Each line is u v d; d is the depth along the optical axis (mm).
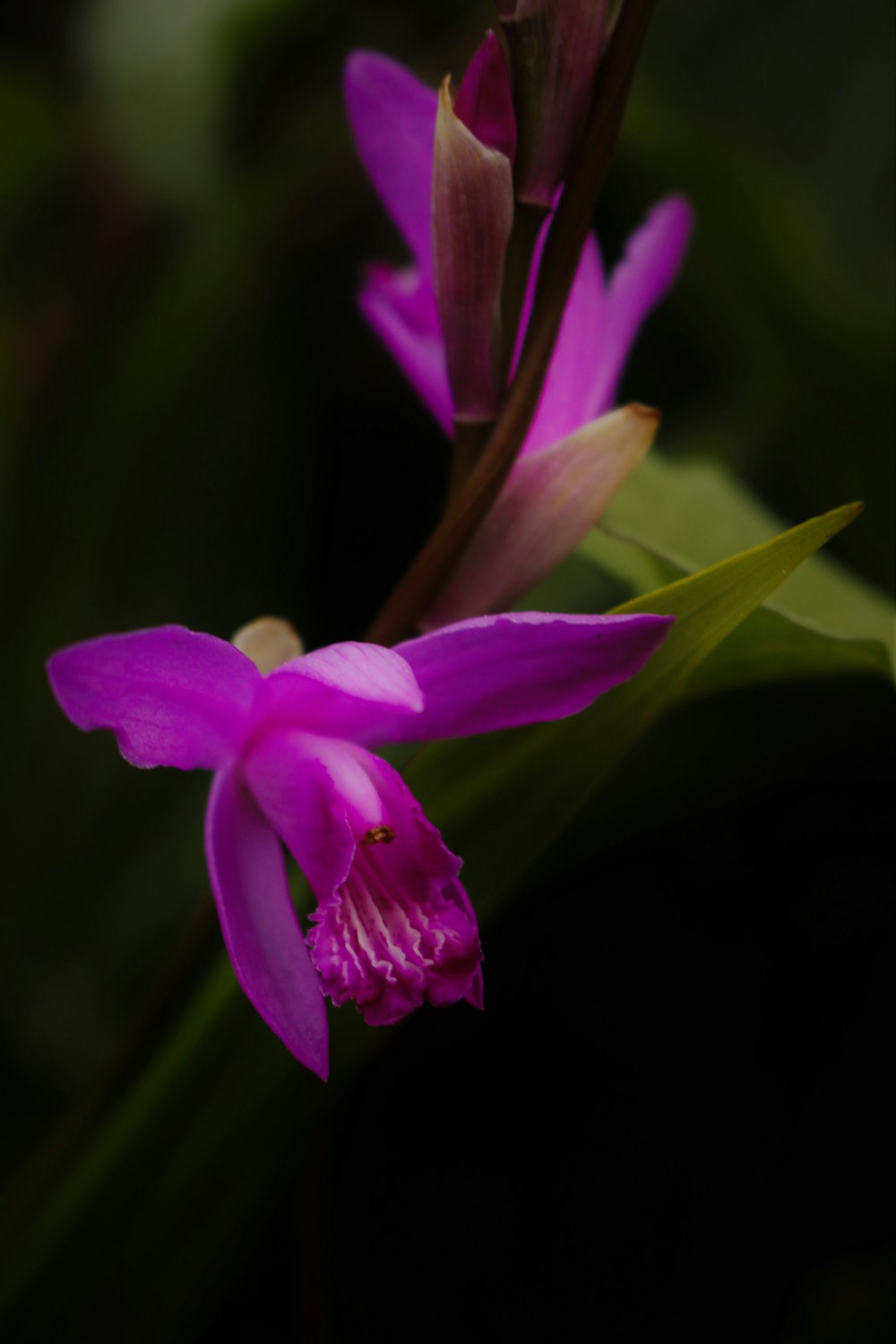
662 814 368
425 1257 421
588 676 287
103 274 486
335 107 403
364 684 280
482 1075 444
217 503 452
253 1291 396
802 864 430
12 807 401
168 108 426
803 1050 427
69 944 395
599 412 316
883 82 470
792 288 387
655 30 493
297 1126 307
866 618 334
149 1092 303
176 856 399
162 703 284
